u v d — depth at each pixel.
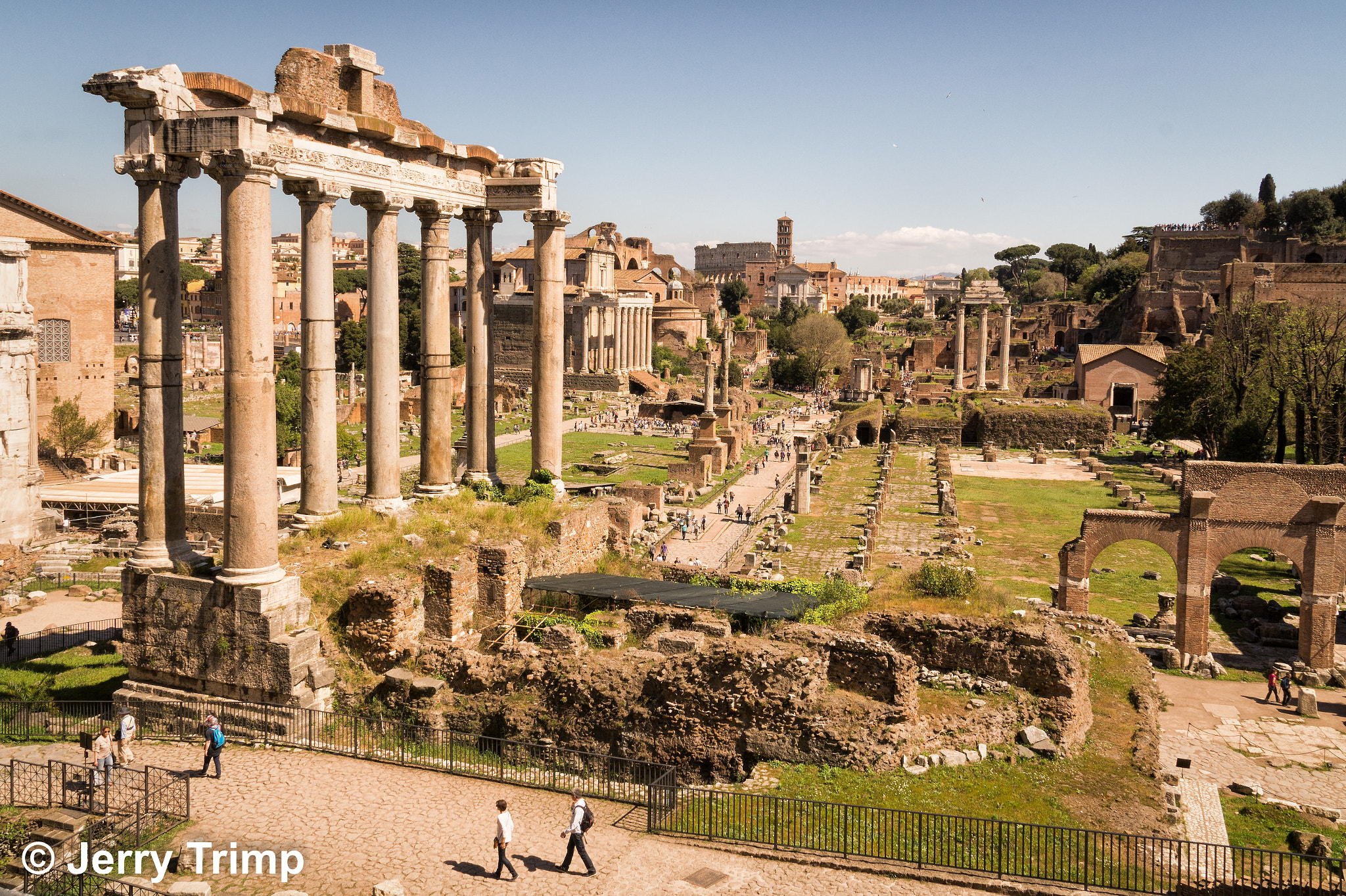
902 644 31.92
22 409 60.75
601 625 31.73
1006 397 174.50
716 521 88.56
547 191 39.56
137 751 26.31
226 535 27.66
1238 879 23.70
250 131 26.66
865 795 24.73
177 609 28.20
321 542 32.09
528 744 26.06
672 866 21.36
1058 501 97.88
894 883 21.11
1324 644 46.44
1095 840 23.66
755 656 26.66
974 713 28.81
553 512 37.03
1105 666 36.34
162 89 27.12
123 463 92.62
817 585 36.34
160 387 28.91
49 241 91.38
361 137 33.53
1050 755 28.02
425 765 25.67
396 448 35.84
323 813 23.00
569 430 155.62
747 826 23.22
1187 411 112.12
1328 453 80.44
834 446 145.50
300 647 27.36
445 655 28.89
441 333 38.44
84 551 60.34
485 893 19.84
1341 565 46.47
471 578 31.50
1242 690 44.41
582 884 20.42
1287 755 36.31
